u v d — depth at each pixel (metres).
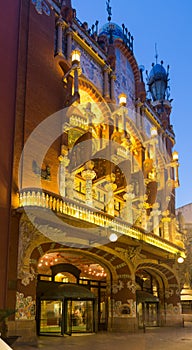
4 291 14.01
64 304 18.52
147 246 22.14
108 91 24.05
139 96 28.73
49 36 19.55
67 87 19.30
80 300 19.27
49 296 18.83
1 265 14.21
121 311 20.89
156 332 21.34
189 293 37.25
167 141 32.78
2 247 14.40
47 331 18.62
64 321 18.34
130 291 21.11
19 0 18.42
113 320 20.98
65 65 20.05
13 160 15.68
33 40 18.41
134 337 18.06
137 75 29.30
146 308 26.00
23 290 14.77
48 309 18.95
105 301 22.22
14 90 16.78
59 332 18.41
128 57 28.91
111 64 25.25
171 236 29.20
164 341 16.48
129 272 21.44
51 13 20.25
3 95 16.22
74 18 22.67
